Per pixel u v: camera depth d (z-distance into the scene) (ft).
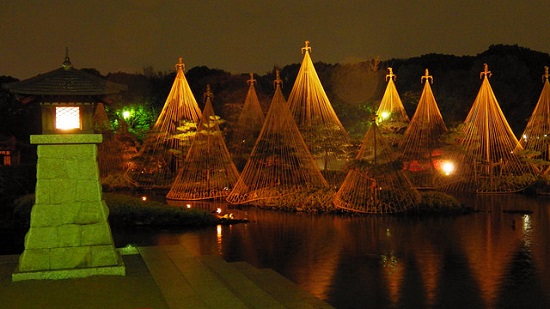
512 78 191.93
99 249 35.29
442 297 41.47
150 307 29.17
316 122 122.01
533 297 41.47
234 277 38.32
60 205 34.91
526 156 129.49
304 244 63.36
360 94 195.62
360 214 89.61
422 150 130.21
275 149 105.29
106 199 84.07
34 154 157.48
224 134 147.43
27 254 34.37
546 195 119.55
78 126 35.47
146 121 177.47
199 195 112.57
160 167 142.31
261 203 99.66
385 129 135.64
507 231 72.33
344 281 46.21
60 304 29.53
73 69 36.19
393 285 44.91
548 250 59.31
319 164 142.92
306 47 121.90
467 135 132.87
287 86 227.40
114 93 35.60
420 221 82.07
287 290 39.75
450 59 230.27
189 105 138.92
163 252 43.34
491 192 125.39
